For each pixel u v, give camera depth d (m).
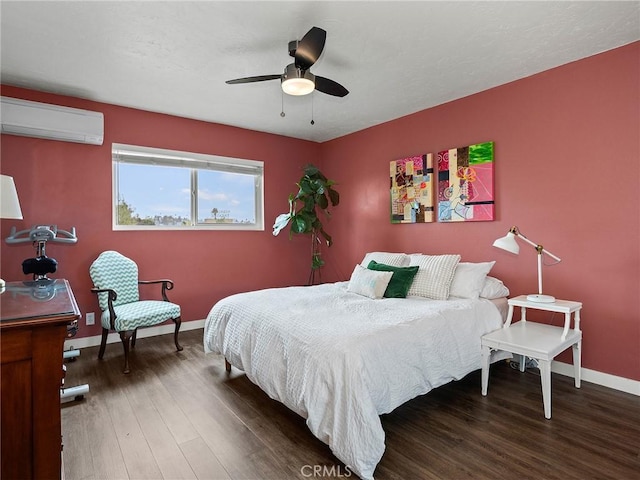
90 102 3.46
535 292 2.96
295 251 4.98
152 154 3.87
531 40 2.40
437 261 3.12
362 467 1.58
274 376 2.06
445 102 3.58
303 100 3.51
